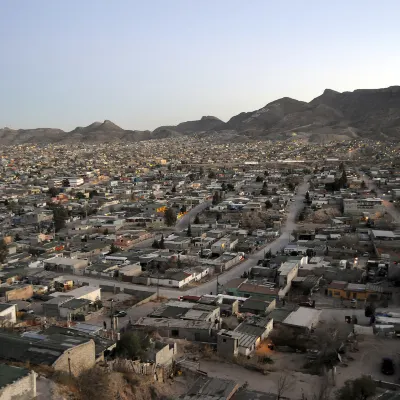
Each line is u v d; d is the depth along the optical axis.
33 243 105.75
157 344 48.19
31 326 55.78
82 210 148.50
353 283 75.44
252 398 39.16
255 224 125.81
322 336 55.25
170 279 78.19
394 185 182.00
